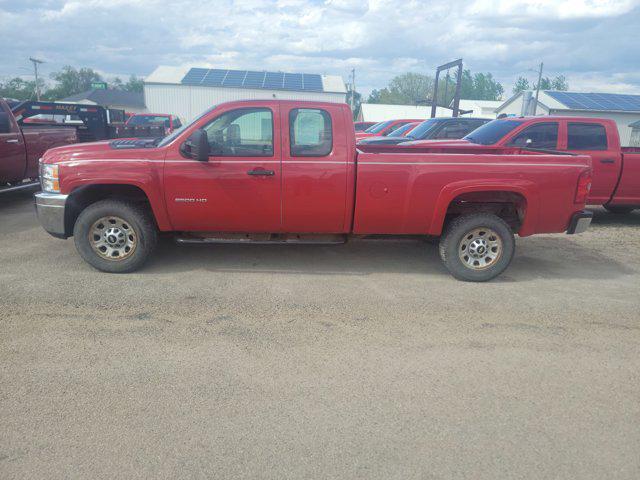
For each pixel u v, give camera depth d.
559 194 5.74
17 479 2.63
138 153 5.46
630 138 40.03
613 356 4.16
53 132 10.48
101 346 4.02
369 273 6.07
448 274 6.15
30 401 3.28
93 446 2.89
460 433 3.11
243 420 3.16
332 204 5.62
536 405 3.43
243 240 5.89
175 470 2.72
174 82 44.12
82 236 5.54
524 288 5.73
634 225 9.62
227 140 5.53
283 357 3.96
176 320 4.54
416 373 3.79
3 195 10.73
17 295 4.96
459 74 21.86
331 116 5.51
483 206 5.99
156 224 5.81
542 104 40.03
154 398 3.36
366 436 3.05
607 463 2.88
